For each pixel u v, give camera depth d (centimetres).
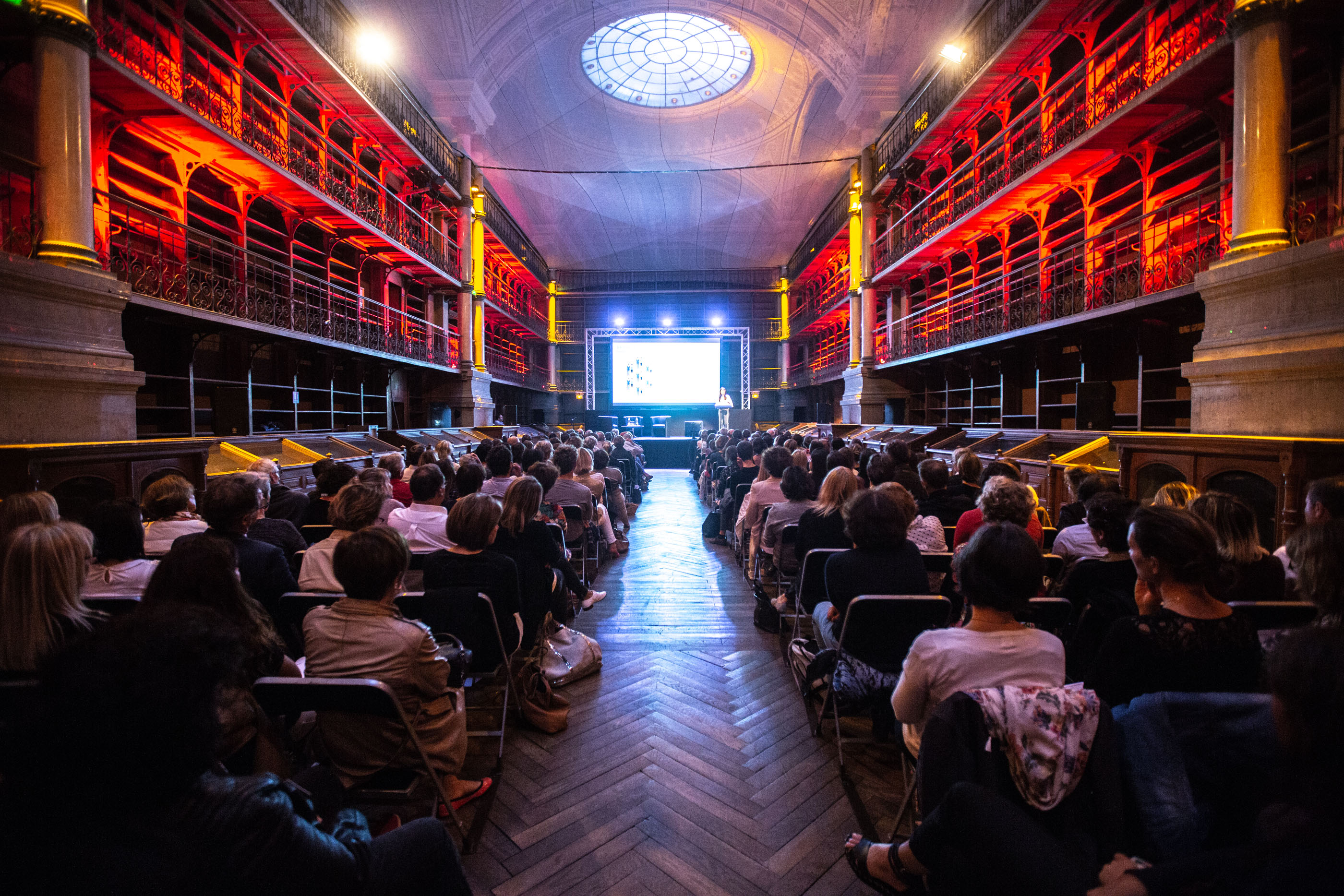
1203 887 99
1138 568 172
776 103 1850
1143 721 137
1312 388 412
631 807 249
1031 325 918
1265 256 444
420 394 1672
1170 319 770
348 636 198
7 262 434
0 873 81
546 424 2744
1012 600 161
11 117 579
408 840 127
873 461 469
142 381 533
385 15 1220
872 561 268
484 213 1733
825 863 218
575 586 461
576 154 2062
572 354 2830
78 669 83
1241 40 476
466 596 267
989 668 158
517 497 341
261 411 943
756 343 2791
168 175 815
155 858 86
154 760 84
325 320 1127
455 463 666
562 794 258
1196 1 688
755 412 2784
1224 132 643
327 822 141
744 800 254
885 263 1558
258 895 94
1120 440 499
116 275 651
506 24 1423
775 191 2206
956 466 496
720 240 2553
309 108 1132
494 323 2209
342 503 288
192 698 87
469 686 333
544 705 313
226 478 261
